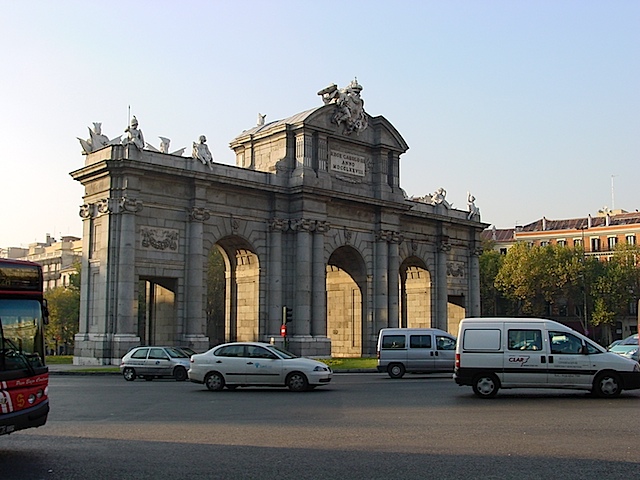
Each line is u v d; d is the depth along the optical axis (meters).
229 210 59.38
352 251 68.19
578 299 118.44
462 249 80.94
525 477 13.59
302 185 61.19
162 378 44.25
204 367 33.09
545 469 14.29
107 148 53.97
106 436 18.94
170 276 55.25
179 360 41.88
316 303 62.09
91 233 55.47
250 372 32.62
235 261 64.25
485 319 29.56
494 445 17.03
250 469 14.41
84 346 54.09
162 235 55.03
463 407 25.14
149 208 54.53
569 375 28.42
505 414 23.02
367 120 68.19
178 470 14.41
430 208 76.69
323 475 13.82
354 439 18.00
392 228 69.69
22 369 16.66
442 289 76.44
